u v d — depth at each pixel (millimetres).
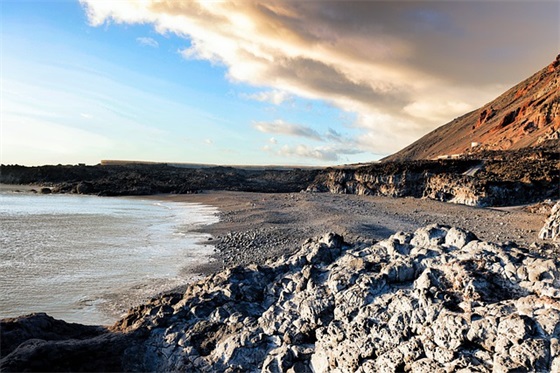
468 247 11391
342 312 10625
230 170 177750
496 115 183625
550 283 8844
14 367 9766
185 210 69750
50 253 33844
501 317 8055
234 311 12523
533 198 66875
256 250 35844
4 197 88438
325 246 14570
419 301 9570
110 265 30422
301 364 10398
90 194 103000
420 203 70062
